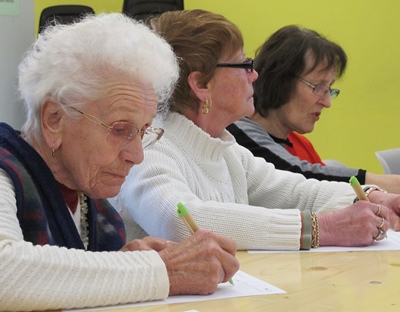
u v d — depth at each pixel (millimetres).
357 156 6379
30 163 1862
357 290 1732
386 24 6180
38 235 1777
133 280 1614
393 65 6199
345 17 6270
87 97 1764
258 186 3035
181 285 1681
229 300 1650
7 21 5828
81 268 1577
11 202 1722
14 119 5867
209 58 2535
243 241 2232
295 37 3680
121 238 2158
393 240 2424
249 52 6555
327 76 3711
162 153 2439
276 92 3709
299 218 2289
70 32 1808
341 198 2871
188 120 2568
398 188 3412
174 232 2188
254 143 3520
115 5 6812
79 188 1908
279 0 6441
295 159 3504
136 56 1786
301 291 1729
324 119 6410
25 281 1517
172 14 2637
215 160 2654
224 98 2578
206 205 2244
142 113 1805
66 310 1557
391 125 6262
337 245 2326
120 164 1844
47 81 1788
